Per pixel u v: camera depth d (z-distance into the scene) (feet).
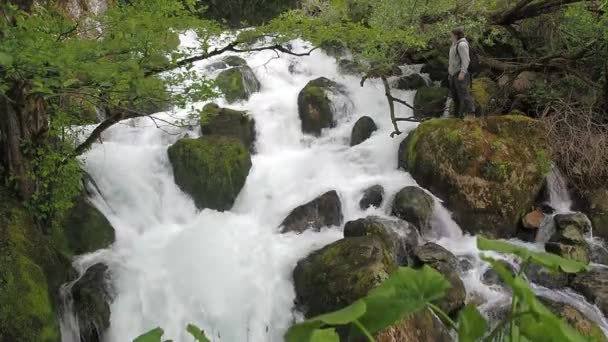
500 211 23.38
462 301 18.13
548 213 24.48
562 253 21.42
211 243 20.72
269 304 18.61
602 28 27.66
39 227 18.48
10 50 11.65
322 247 20.88
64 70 12.27
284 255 20.47
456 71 27.55
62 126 19.26
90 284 17.97
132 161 24.14
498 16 32.45
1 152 17.67
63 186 18.70
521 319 5.98
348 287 16.88
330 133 30.01
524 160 24.13
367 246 18.35
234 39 22.63
